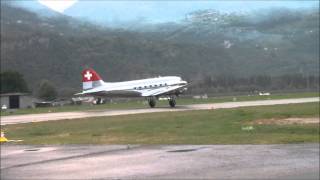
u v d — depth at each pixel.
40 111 114.75
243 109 77.56
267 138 35.25
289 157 25.05
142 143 34.19
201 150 28.64
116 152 29.17
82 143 35.59
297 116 59.03
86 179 21.33
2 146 34.88
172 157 26.27
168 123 54.44
